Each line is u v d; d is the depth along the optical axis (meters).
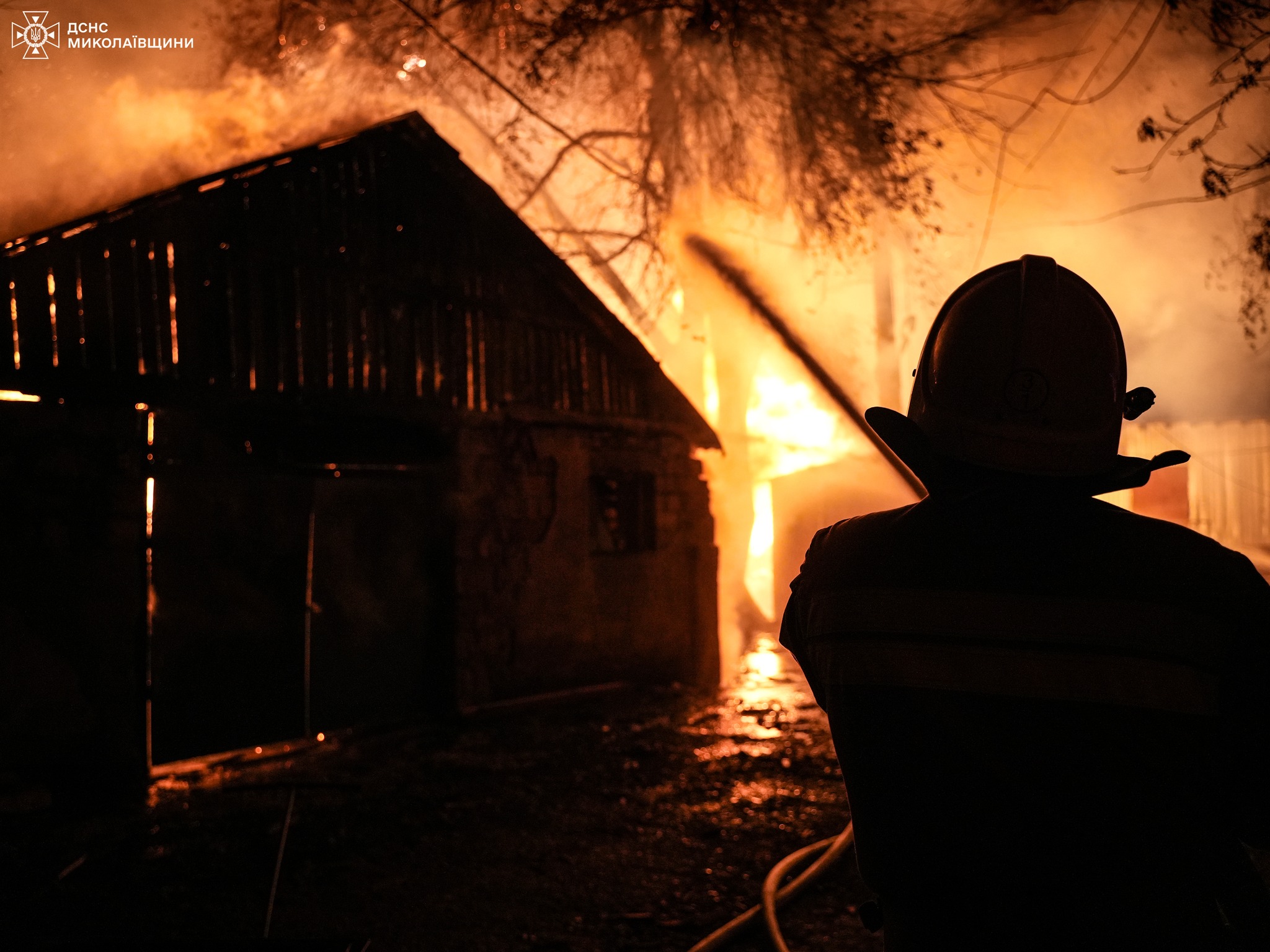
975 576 1.18
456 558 9.05
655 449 11.24
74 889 4.85
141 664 7.05
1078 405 1.24
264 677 7.82
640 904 4.68
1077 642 1.10
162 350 7.29
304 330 8.15
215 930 4.38
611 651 10.51
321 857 5.36
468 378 9.33
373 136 8.73
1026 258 1.33
